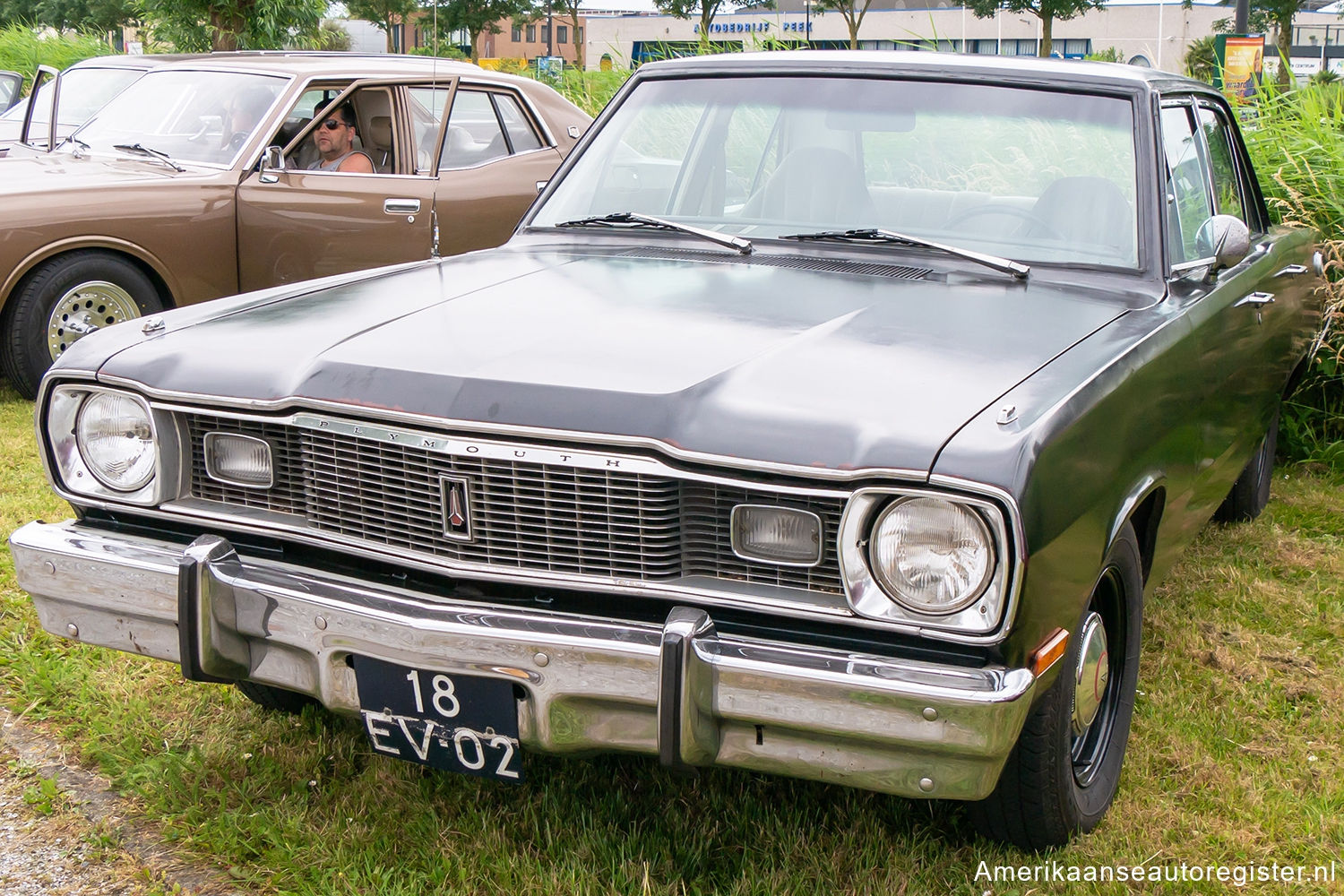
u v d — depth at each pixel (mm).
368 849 2674
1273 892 2645
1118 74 3412
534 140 7457
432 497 2432
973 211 3346
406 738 2449
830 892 2570
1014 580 2094
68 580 2686
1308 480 5887
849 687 2123
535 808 2863
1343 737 3326
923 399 2301
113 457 2738
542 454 2318
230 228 6480
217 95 6809
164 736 3166
